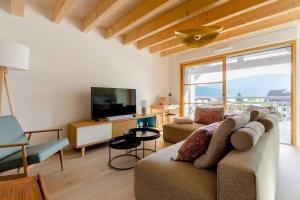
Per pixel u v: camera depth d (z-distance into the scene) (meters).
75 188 1.81
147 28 3.30
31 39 2.69
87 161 2.53
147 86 4.72
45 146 1.95
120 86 4.02
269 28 3.11
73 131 2.82
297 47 3.14
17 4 2.24
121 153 2.85
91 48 3.46
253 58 4.27
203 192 1.09
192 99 5.05
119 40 3.98
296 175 2.04
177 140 3.29
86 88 3.38
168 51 4.89
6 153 1.83
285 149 2.97
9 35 2.49
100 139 3.03
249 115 1.59
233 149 1.22
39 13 2.77
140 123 4.31
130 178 2.03
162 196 1.29
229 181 0.97
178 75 5.18
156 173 1.34
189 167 1.35
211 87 4.63
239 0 2.38
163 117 4.56
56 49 2.96
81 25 3.29
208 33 2.04
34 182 1.01
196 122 3.56
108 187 1.83
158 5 2.37
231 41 3.98
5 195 0.88
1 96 2.12
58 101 3.01
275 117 1.97
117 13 3.01
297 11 2.74
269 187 1.27
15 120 2.14
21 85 2.61
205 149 1.36
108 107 3.48
